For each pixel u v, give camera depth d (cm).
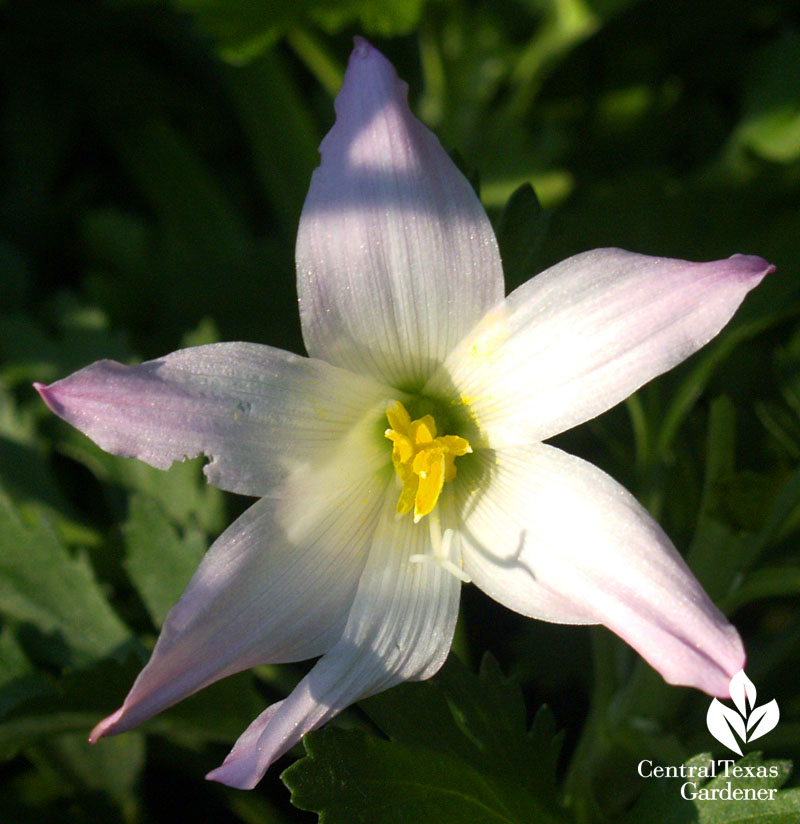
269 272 25
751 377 22
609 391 14
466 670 16
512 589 15
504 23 27
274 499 15
